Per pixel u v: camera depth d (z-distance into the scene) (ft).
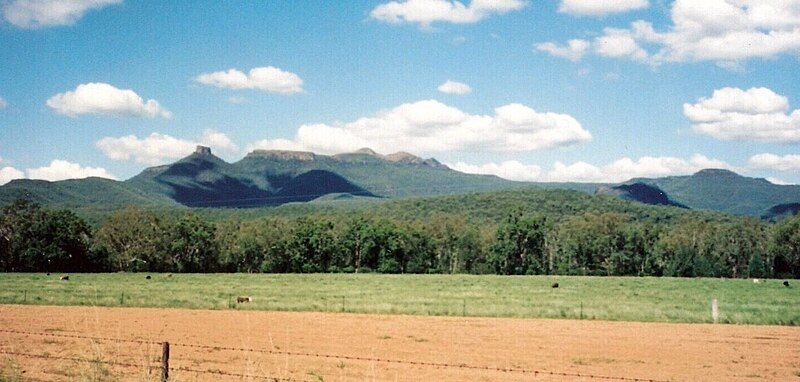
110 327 97.30
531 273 439.22
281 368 61.31
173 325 100.17
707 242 450.30
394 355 71.31
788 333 92.12
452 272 485.97
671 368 65.10
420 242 463.83
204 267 433.48
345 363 65.10
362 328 96.58
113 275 315.99
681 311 118.11
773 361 69.51
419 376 58.80
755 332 93.09
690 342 82.79
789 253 406.41
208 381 54.60
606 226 456.45
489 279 306.76
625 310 121.29
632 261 442.50
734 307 132.46
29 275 295.48
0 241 359.05
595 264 455.22
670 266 425.28
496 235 462.60
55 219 371.15
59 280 248.32
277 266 452.35
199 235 420.77
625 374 61.82
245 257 458.09
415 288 213.05
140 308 130.52
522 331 93.15
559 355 72.13
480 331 93.09
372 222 487.61
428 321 106.42
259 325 100.42
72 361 61.82
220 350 73.00
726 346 79.61
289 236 451.94
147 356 67.15
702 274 416.05
